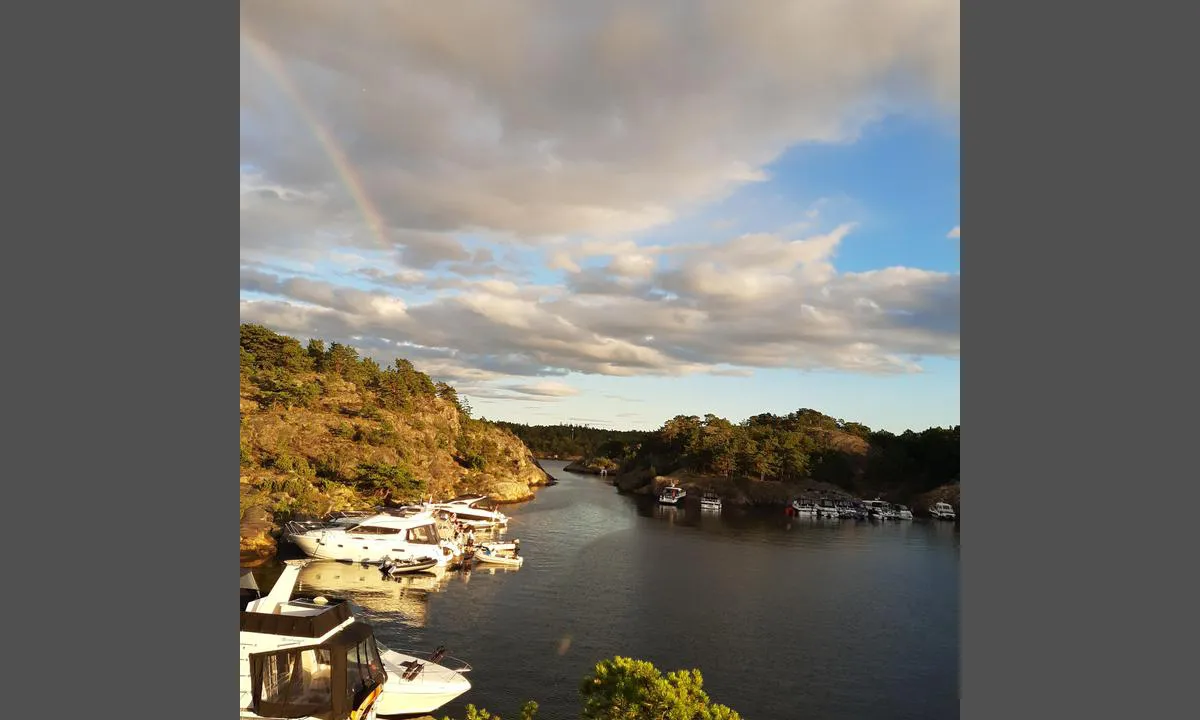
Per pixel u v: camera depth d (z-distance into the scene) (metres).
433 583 44.59
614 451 198.50
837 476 124.88
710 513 101.19
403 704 20.69
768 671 30.94
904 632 38.03
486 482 104.56
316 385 95.56
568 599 41.88
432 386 129.12
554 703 25.39
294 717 14.22
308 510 57.03
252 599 16.34
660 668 30.47
